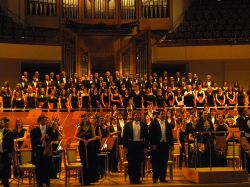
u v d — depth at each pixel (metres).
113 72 24.89
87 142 13.02
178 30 25.05
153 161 13.24
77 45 23.30
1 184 12.98
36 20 24.41
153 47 24.33
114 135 15.22
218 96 19.27
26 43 22.89
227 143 14.38
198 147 14.31
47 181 12.86
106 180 13.84
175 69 26.56
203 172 12.83
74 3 24.78
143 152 13.20
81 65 23.78
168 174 14.98
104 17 24.97
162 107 18.80
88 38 24.91
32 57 22.94
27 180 14.29
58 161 14.16
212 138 14.32
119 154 15.50
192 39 24.27
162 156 13.21
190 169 13.56
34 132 12.91
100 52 24.92
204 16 25.64
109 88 19.11
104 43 24.97
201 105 19.02
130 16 25.22
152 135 13.21
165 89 19.69
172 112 17.42
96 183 13.24
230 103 19.28
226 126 14.77
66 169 12.91
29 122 17.19
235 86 20.08
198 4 26.34
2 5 24.28
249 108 19.08
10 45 22.62
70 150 13.48
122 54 24.53
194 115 15.67
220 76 25.00
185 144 15.62
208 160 14.28
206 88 19.83
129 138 13.14
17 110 18.39
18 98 18.69
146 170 15.06
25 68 25.50
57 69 25.70
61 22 24.59
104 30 24.94
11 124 17.44
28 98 18.70
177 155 15.44
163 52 24.12
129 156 13.14
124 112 17.16
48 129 12.95
